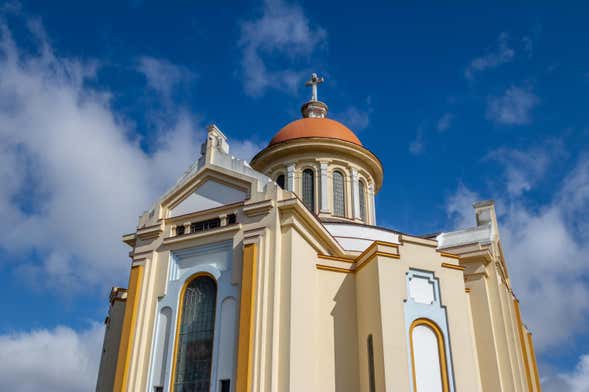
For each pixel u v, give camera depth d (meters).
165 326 20.89
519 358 24.11
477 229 27.44
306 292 20.53
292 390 17.92
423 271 21.48
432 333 20.61
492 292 24.52
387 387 18.61
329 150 31.20
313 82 37.03
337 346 20.88
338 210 30.58
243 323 18.97
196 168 24.03
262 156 31.89
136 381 20.05
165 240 22.27
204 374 19.42
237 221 21.27
